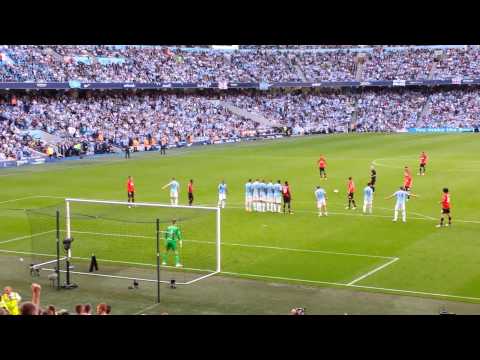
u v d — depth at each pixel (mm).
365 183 58125
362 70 130125
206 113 113188
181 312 24734
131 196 48281
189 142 101812
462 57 127062
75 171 71125
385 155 81312
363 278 28922
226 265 31734
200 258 33094
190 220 42531
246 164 74750
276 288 27750
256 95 126500
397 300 25688
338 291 27094
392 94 129375
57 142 87125
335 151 87812
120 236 37875
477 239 36094
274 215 44219
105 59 106188
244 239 37125
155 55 115438
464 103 122750
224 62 125000
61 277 30000
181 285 28500
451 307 24656
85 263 32344
